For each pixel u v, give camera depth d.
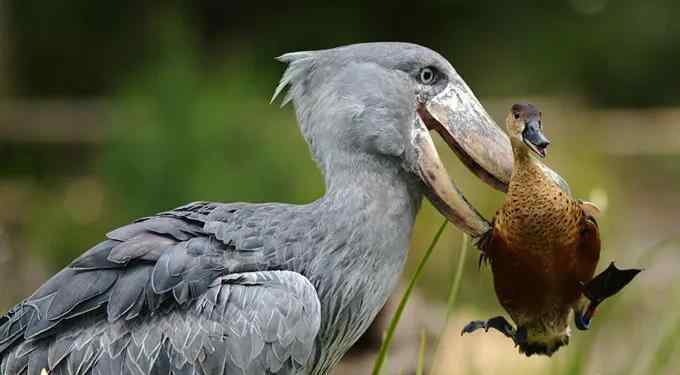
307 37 28.14
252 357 5.90
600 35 28.72
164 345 5.92
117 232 6.21
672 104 28.69
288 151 15.50
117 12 27.58
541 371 10.28
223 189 14.47
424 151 6.38
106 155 15.82
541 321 5.76
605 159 19.66
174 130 15.20
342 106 6.39
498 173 6.37
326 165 6.47
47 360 5.94
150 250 6.08
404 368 8.97
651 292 13.64
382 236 6.33
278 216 6.36
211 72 19.41
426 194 6.42
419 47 6.54
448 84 6.51
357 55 6.48
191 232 6.23
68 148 22.25
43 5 27.39
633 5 28.94
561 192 5.57
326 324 6.30
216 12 28.20
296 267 6.23
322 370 6.46
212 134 15.12
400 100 6.38
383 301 6.49
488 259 6.04
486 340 10.97
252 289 6.00
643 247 17.95
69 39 27.52
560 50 28.53
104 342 5.93
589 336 8.85
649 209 21.06
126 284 5.98
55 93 27.45
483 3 28.94
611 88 28.77
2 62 25.61
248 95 16.41
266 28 28.25
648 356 9.25
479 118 6.47
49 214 16.58
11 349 6.05
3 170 21.94
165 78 15.92
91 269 6.06
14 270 13.92
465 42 28.75
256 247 6.21
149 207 15.01
